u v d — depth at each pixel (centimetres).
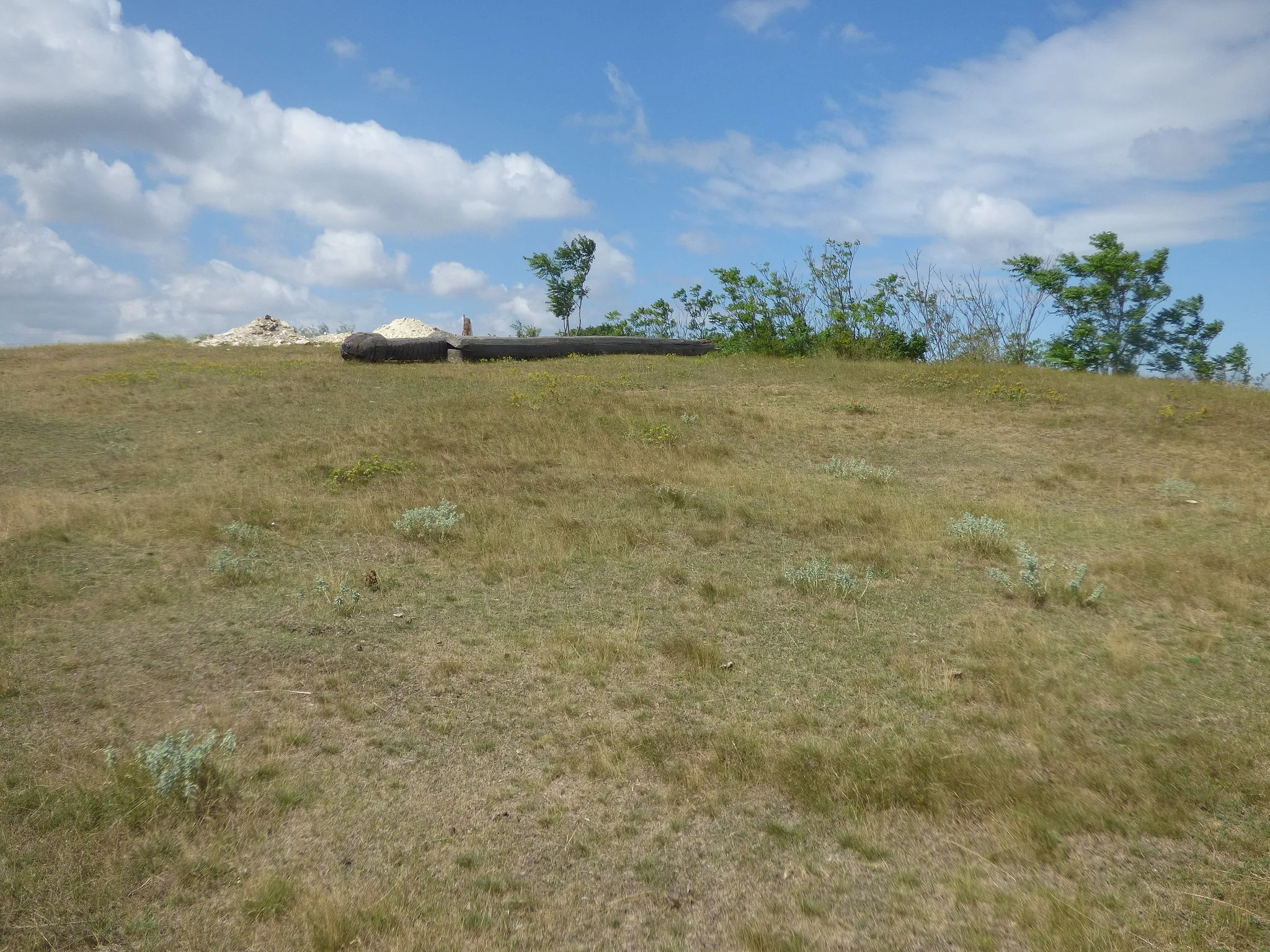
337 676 460
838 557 685
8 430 1045
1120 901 301
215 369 1589
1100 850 332
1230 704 450
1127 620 568
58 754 375
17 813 334
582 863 321
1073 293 2241
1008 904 298
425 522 704
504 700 444
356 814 346
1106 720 434
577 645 508
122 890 297
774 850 331
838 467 996
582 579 623
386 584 596
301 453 969
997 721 430
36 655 465
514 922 289
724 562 668
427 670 472
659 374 1680
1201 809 359
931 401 1448
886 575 647
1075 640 534
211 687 444
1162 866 322
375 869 314
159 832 328
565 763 387
